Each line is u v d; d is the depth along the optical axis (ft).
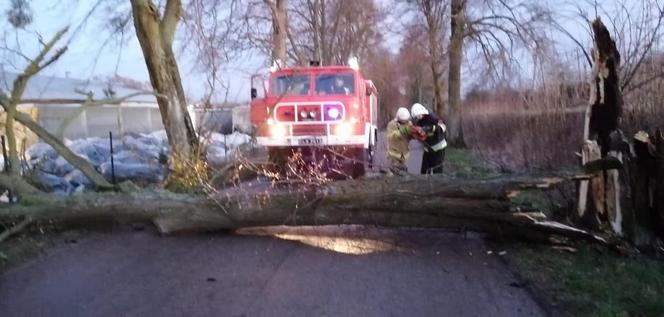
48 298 15.29
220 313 14.20
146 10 32.12
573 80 25.14
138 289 15.99
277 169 33.96
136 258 19.08
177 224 21.68
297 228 23.38
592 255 18.49
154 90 32.58
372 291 15.83
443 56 88.63
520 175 19.85
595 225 20.12
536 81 26.76
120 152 39.96
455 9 76.33
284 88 38.11
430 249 20.35
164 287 16.16
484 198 19.67
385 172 24.44
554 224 19.10
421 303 14.88
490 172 22.75
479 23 71.87
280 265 18.38
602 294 14.99
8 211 20.67
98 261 18.70
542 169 21.49
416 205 20.39
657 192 18.60
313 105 36.52
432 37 89.71
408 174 22.54
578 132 23.91
